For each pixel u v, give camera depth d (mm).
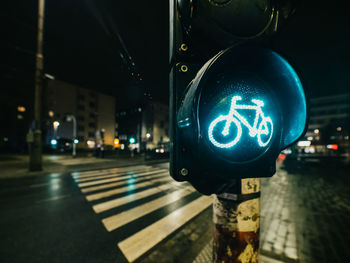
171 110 627
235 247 652
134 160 19688
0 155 25891
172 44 647
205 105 559
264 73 651
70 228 3486
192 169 580
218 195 694
